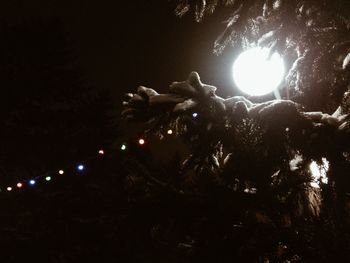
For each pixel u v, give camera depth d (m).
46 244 10.56
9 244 10.52
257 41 3.14
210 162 2.72
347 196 2.46
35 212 10.91
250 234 2.47
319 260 2.32
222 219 2.52
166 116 2.57
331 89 2.88
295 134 2.40
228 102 2.46
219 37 3.23
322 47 2.63
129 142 2.76
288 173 2.60
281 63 2.47
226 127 2.46
